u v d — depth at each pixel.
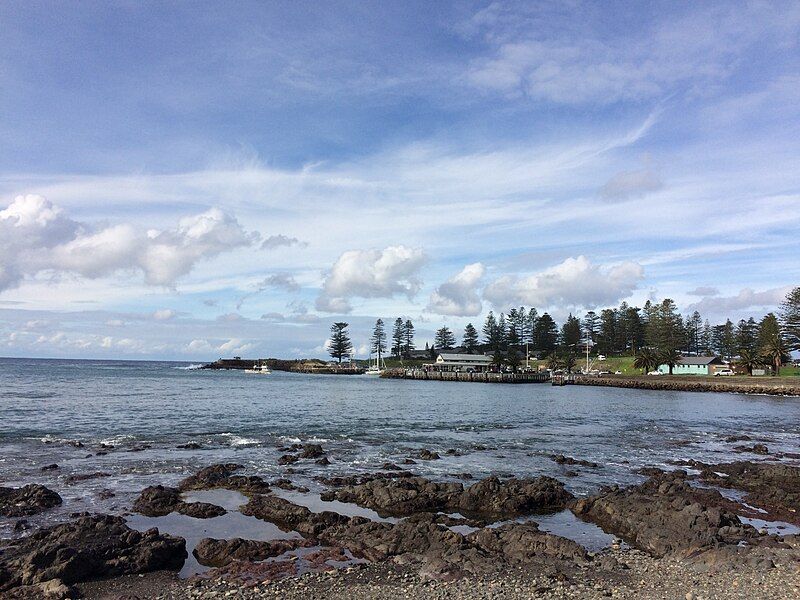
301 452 35.12
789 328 123.00
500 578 15.41
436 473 30.61
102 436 40.25
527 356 191.38
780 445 44.09
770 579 14.99
